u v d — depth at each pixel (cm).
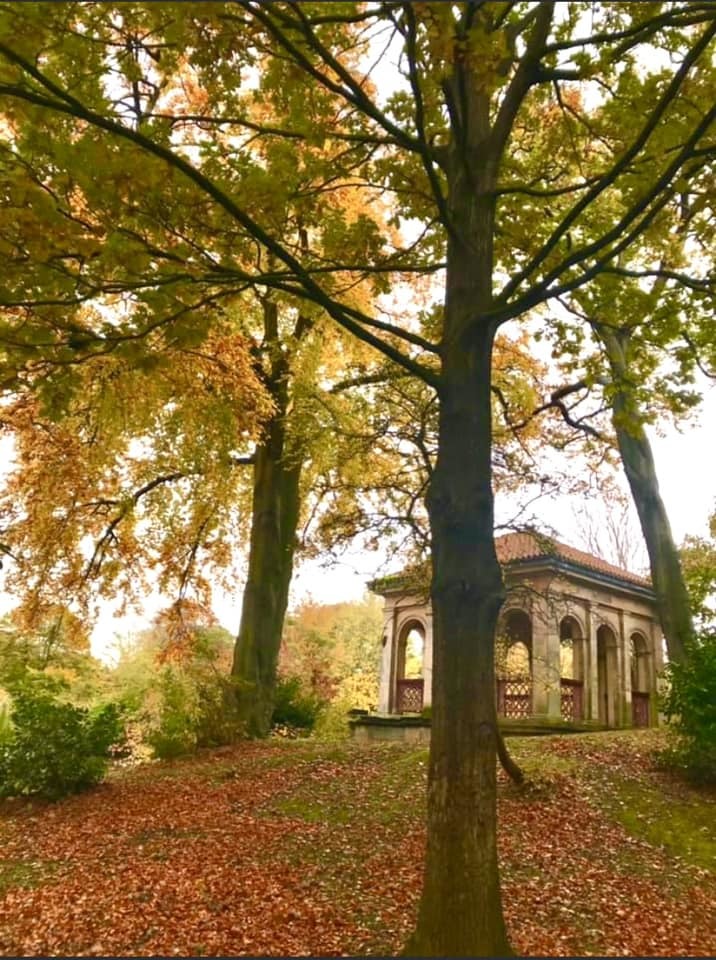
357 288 1436
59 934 647
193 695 1560
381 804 1007
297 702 2052
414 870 767
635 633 2355
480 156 647
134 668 2122
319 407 1612
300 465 1762
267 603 1709
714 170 646
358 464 1529
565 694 2019
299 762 1291
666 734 1292
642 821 933
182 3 433
